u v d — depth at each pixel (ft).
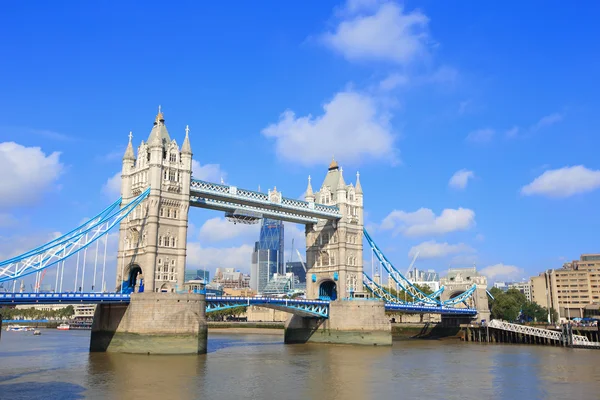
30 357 288.92
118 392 188.03
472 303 589.73
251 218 385.70
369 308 402.52
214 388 198.59
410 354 333.01
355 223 448.65
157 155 325.83
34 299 263.08
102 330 312.50
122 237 339.36
